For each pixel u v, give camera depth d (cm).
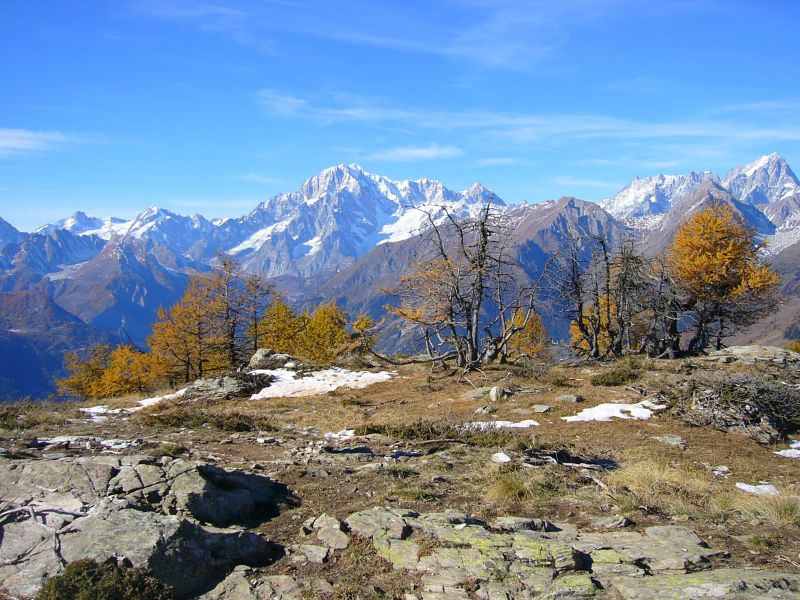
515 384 2530
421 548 784
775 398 1888
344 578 729
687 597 631
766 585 645
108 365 5488
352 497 1050
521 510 983
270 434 1739
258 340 4472
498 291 3203
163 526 762
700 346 4062
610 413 1973
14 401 2655
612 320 4091
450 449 1488
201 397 2794
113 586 650
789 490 1196
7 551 733
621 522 891
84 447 1377
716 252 3838
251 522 923
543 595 661
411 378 3017
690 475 1297
